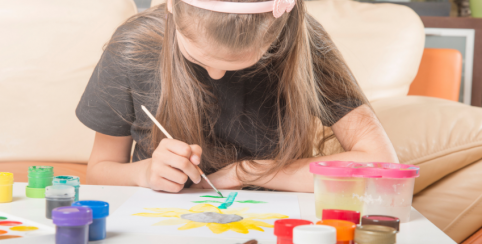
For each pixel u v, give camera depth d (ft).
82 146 4.91
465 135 3.64
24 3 5.08
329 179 1.92
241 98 3.19
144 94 3.37
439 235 1.71
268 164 2.83
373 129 2.98
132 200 2.28
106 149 3.58
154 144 3.14
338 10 5.42
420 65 5.64
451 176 3.69
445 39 6.12
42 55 4.94
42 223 1.77
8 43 4.95
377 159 2.78
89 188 2.59
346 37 5.20
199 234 1.65
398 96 4.89
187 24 2.00
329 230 1.34
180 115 2.96
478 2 6.28
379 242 1.42
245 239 1.60
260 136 3.29
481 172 3.55
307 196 2.51
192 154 2.60
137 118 3.46
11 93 4.86
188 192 2.58
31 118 4.85
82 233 1.42
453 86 5.52
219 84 3.11
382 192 1.90
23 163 4.69
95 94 3.46
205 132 3.22
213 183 2.82
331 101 3.08
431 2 6.22
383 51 5.14
